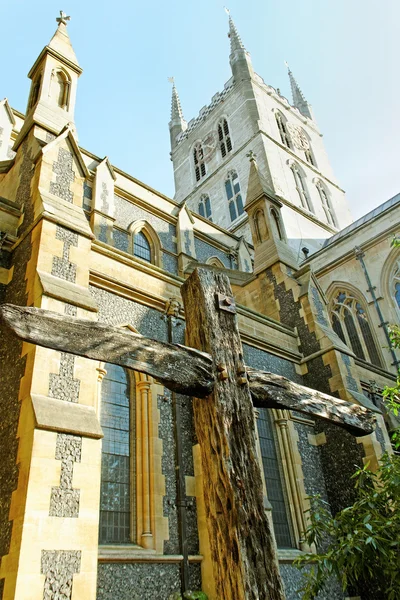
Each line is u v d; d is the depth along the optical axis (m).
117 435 9.27
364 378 17.16
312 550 11.36
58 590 5.87
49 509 6.28
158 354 3.43
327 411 4.29
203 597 8.18
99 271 10.32
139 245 19.47
